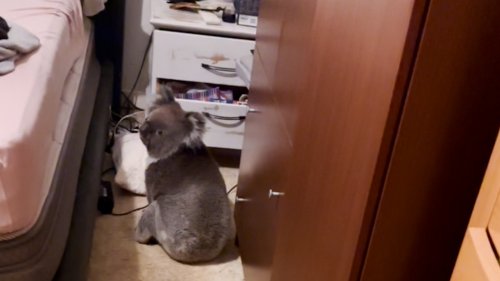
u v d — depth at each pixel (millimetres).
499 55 714
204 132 2016
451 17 692
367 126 801
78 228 1597
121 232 1984
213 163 1978
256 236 1613
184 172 1884
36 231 1234
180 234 1802
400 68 719
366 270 856
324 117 979
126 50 2695
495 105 743
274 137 1451
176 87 2363
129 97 2777
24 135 1188
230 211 1914
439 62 716
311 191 1038
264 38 1697
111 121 2553
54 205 1368
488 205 665
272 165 1450
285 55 1385
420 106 740
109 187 2107
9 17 1753
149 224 1898
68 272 1422
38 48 1579
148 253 1903
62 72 1685
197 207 1814
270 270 1399
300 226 1102
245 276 1776
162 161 1908
